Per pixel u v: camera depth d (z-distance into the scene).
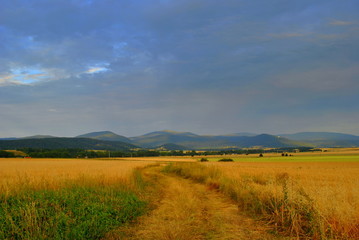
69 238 6.82
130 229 8.14
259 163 66.12
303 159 92.06
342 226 6.60
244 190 12.75
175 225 8.01
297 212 8.02
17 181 12.61
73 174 18.22
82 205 9.62
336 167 46.56
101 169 25.67
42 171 23.80
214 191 16.91
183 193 14.85
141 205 11.63
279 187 10.60
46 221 7.48
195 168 30.44
